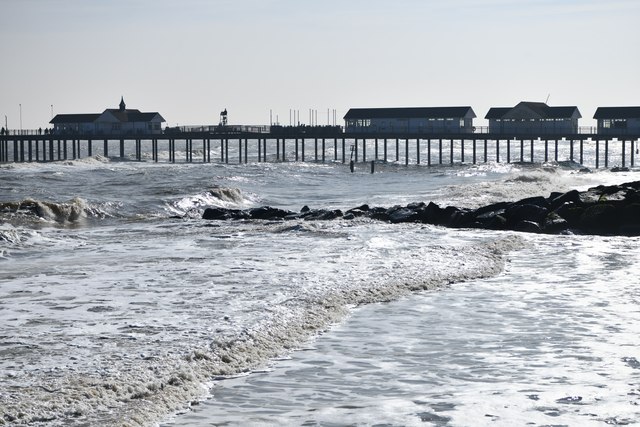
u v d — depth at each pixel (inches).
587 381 644.7
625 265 1205.1
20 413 542.3
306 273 1096.2
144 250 1352.1
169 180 3142.2
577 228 1659.7
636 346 747.4
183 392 609.0
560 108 5285.4
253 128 5718.5
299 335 783.1
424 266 1158.3
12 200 2266.2
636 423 553.9
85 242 1460.4
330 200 2659.9
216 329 780.0
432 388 633.6
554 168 4377.5
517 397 608.4
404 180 3754.9
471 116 5477.4
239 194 2618.1
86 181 3058.6
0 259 1253.7
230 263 1192.2
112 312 860.0
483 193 2603.3
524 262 1240.2
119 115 6702.8
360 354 728.3
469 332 804.6
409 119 5492.1
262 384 643.5
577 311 893.2
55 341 738.8
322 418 569.3
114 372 639.1
